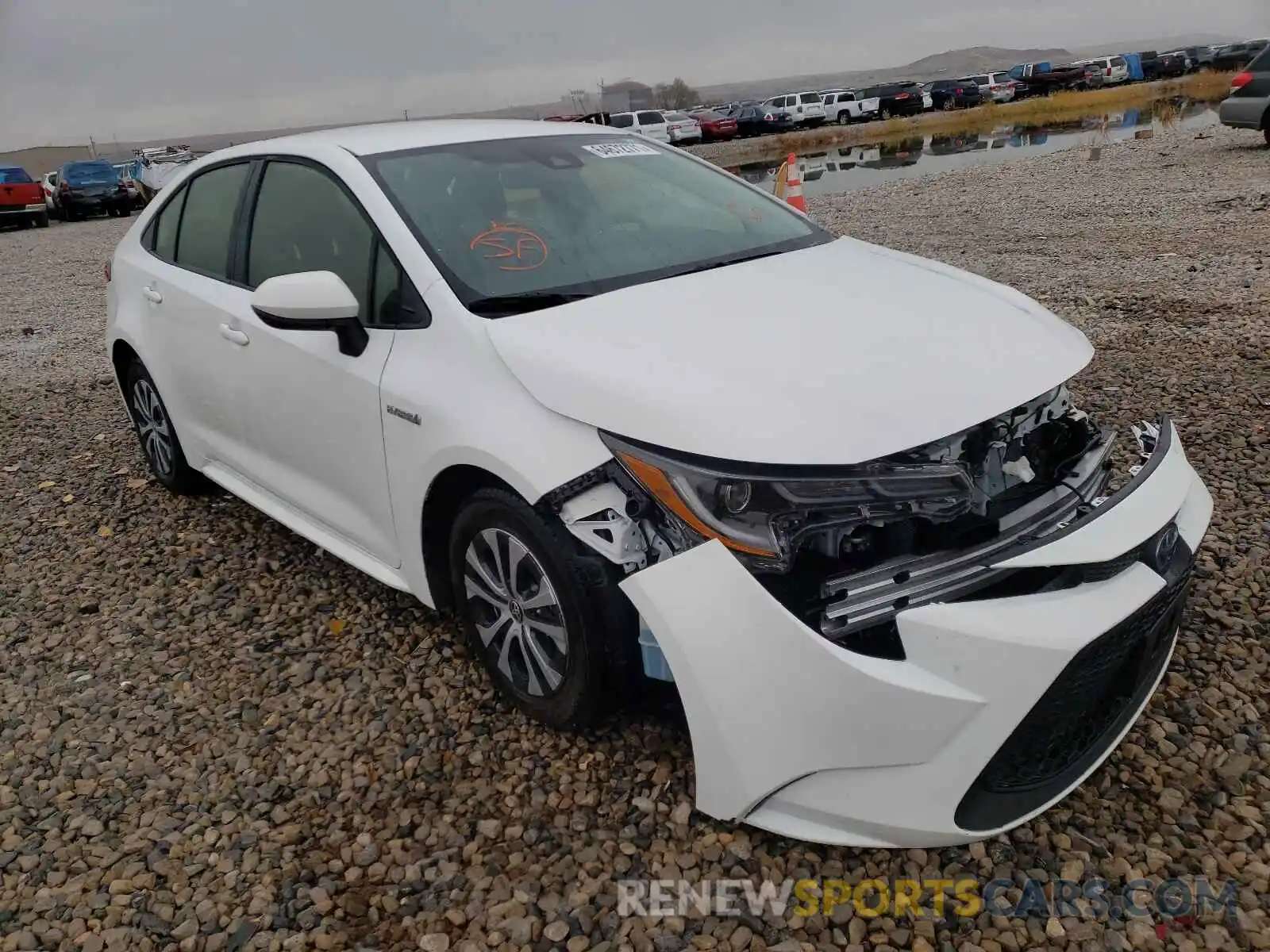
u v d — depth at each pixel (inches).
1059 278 303.0
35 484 209.8
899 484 85.5
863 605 84.1
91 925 92.0
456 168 132.2
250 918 91.6
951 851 92.1
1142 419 183.0
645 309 108.0
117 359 189.9
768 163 1038.4
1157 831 93.1
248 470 155.0
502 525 104.7
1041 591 85.5
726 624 84.9
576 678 101.9
